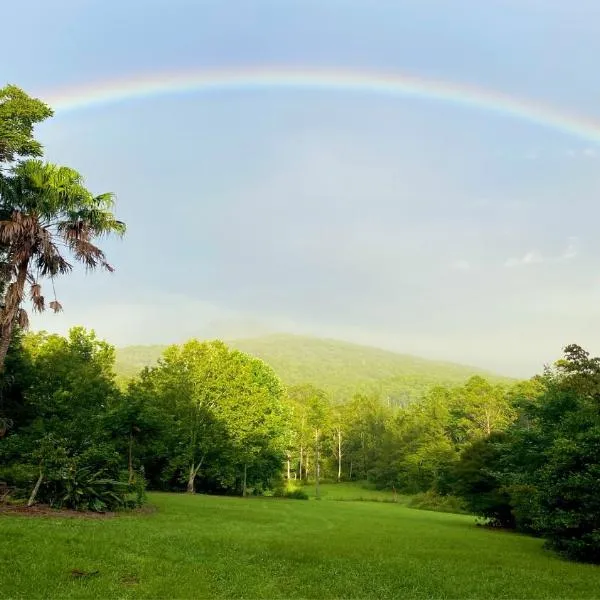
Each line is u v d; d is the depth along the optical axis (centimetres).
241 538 1714
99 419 2803
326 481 10681
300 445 8431
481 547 2030
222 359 5469
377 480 9619
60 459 1978
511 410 7681
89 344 4812
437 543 2062
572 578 1415
